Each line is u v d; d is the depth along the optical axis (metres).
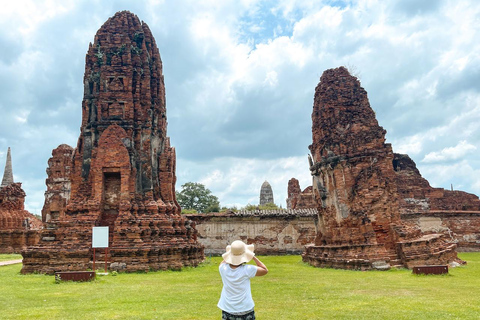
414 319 10.30
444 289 15.62
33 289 15.84
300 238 46.44
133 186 26.58
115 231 24.34
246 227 46.66
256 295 14.33
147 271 22.61
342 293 14.77
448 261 26.11
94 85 28.62
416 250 24.84
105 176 27.17
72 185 27.34
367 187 26.97
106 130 26.94
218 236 46.28
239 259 7.16
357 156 27.70
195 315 10.94
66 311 11.53
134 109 28.42
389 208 27.14
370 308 11.78
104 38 29.59
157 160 29.30
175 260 24.88
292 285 17.06
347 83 30.06
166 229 25.81
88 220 24.91
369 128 28.72
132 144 27.39
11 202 54.47
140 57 30.00
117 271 22.28
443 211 48.03
